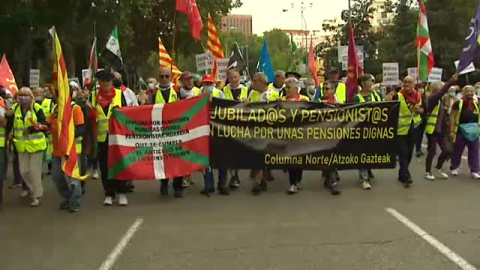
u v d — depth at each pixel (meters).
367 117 9.89
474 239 6.80
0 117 9.05
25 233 7.51
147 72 57.41
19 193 10.52
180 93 10.43
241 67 17.11
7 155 9.32
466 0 44.75
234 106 9.62
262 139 9.69
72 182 8.72
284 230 7.37
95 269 5.98
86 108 9.88
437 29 46.53
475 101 11.25
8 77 14.01
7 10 24.23
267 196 9.64
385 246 6.56
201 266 5.98
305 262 6.04
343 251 6.40
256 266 5.94
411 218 7.88
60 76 8.50
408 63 49.47
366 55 56.75
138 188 10.62
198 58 15.64
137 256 6.39
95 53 12.45
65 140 8.50
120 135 9.11
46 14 25.41
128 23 31.52
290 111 9.72
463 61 11.49
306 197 9.48
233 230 7.42
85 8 26.69
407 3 50.72
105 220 8.13
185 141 9.40
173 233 7.33
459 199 9.16
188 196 9.77
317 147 9.78
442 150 11.62
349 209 8.52
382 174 11.62
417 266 5.84
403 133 10.09
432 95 10.91
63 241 7.09
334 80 12.28
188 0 13.53
